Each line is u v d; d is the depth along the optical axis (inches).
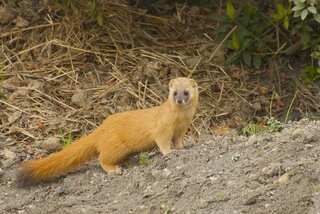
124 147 374.3
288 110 469.1
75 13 517.0
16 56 494.6
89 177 373.1
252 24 520.1
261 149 364.5
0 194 372.5
